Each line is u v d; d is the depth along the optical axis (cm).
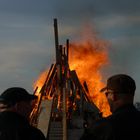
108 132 422
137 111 438
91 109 2256
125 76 439
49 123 2078
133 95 440
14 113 468
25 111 475
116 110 437
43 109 2170
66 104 2116
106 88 449
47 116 2120
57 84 2266
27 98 474
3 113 468
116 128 422
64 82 2241
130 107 435
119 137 421
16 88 477
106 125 426
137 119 430
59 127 2100
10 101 467
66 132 2020
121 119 428
